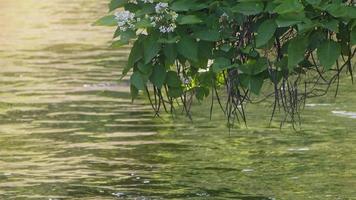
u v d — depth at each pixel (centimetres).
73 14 4303
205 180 1453
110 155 1634
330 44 803
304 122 1875
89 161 1587
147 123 1903
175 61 855
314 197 1349
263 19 821
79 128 1870
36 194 1375
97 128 1867
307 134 1778
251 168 1526
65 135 1803
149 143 1723
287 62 824
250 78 843
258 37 796
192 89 891
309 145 1691
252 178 1461
